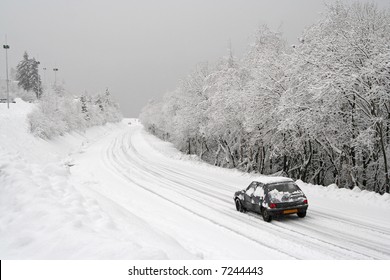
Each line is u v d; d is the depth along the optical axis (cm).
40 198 921
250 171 3406
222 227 1281
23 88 9688
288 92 2325
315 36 2402
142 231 898
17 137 3778
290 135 2791
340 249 988
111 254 610
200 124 4328
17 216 828
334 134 2352
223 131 3766
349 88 1916
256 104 2752
